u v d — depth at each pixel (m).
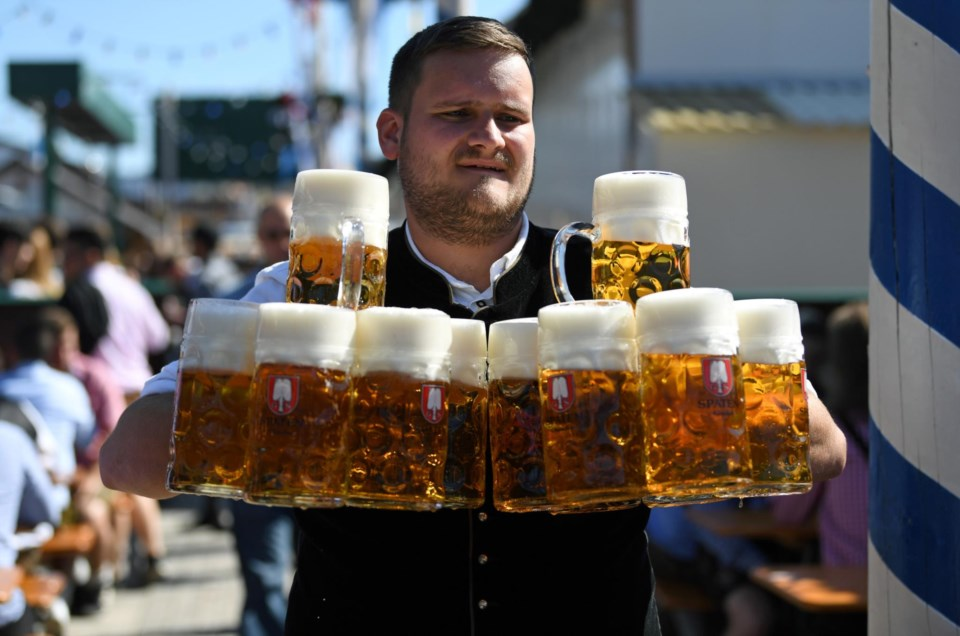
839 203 9.76
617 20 10.97
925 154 2.01
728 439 1.60
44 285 8.59
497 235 2.07
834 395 4.08
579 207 12.83
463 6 7.29
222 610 6.42
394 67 2.12
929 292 2.01
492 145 1.97
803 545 4.65
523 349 1.75
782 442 1.70
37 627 4.62
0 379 5.74
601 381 1.64
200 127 22.02
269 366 1.61
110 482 1.98
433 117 1.99
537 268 2.15
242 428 1.67
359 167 16.73
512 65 2.00
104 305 6.99
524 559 1.95
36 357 5.81
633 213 1.79
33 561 4.81
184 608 6.47
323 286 1.77
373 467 1.65
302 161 22.11
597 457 1.63
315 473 1.60
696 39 10.44
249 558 4.46
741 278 9.73
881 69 2.09
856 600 3.47
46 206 13.80
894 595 2.08
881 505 2.12
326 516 1.98
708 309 1.62
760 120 9.51
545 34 12.23
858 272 9.77
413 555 1.95
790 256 9.73
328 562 1.98
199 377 1.66
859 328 4.03
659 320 1.63
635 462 1.65
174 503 10.23
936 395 2.00
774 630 4.38
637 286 1.79
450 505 1.74
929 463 2.01
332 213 1.77
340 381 1.63
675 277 1.79
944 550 2.00
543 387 1.68
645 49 10.43
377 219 1.81
